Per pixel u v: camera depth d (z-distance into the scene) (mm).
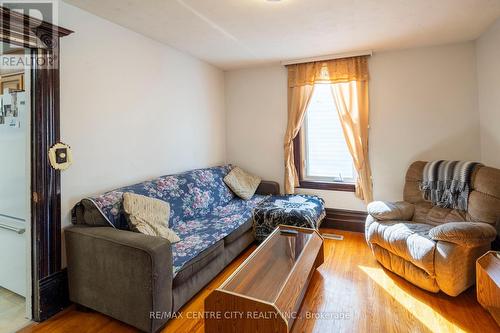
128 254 1795
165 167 3178
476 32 2902
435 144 3320
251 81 4234
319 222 3359
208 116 3998
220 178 3684
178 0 2143
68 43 2145
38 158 1947
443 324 1881
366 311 2027
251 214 3195
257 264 2029
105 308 1921
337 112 3670
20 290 2172
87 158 2301
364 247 3189
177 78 3357
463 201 2588
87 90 2295
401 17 2510
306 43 3162
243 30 2762
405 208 2838
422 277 2209
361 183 3576
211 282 2471
